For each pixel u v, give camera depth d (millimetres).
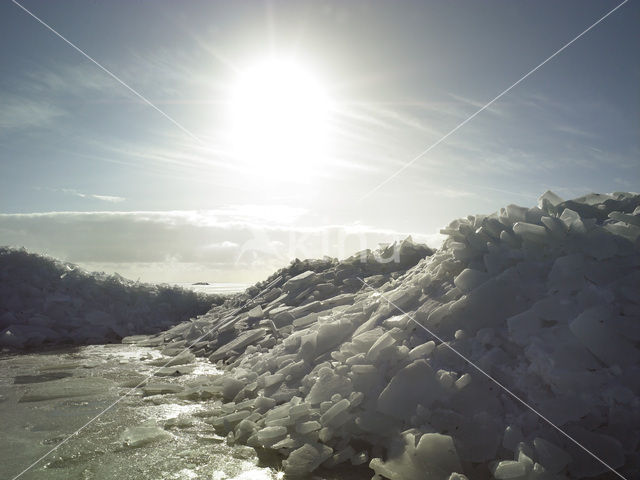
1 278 5562
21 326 4957
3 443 2088
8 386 3146
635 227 2158
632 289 1922
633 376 1681
